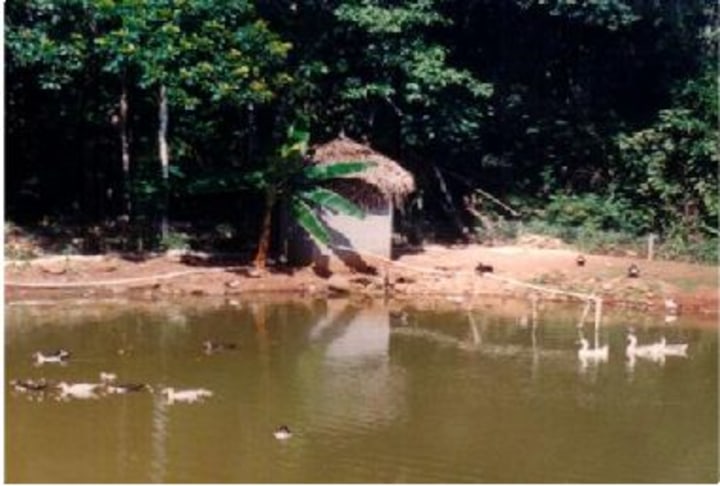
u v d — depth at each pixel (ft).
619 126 87.35
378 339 55.47
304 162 70.59
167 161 73.36
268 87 71.56
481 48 89.30
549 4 81.20
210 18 67.77
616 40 89.76
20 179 83.82
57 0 67.05
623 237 80.48
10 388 43.96
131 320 57.93
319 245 70.08
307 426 39.91
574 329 59.11
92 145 83.25
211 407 41.98
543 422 41.32
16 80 78.38
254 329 56.95
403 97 77.97
